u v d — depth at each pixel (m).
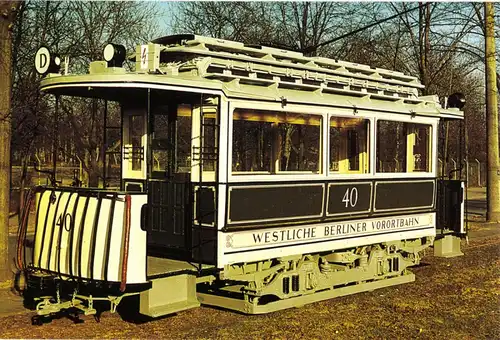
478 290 10.73
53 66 8.01
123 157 9.18
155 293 7.55
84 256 7.28
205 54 8.28
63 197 7.69
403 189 11.09
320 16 21.33
